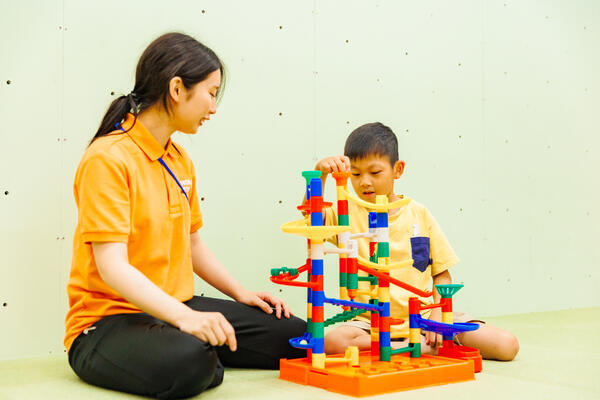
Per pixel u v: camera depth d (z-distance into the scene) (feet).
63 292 4.36
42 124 4.32
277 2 5.32
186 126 3.42
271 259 5.22
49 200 4.33
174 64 3.30
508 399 2.88
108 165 3.11
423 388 3.14
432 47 6.30
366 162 4.19
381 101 5.90
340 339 3.90
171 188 3.49
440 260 4.38
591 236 7.75
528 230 7.07
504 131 6.89
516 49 7.04
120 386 3.03
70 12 4.43
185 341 2.83
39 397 2.96
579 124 7.67
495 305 6.71
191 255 3.99
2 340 4.14
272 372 3.71
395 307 4.18
